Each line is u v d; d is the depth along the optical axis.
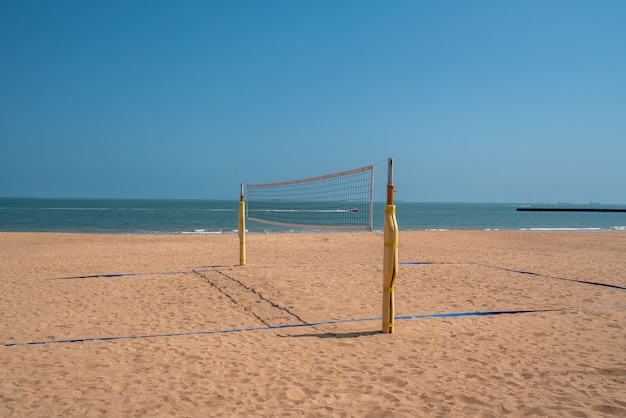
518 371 3.49
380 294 6.60
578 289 6.95
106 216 47.09
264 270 8.77
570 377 3.35
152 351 4.07
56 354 4.00
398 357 3.86
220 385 3.28
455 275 8.24
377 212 52.44
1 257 11.36
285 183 11.30
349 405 2.92
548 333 4.54
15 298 6.42
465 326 4.83
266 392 3.14
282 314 5.47
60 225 31.86
